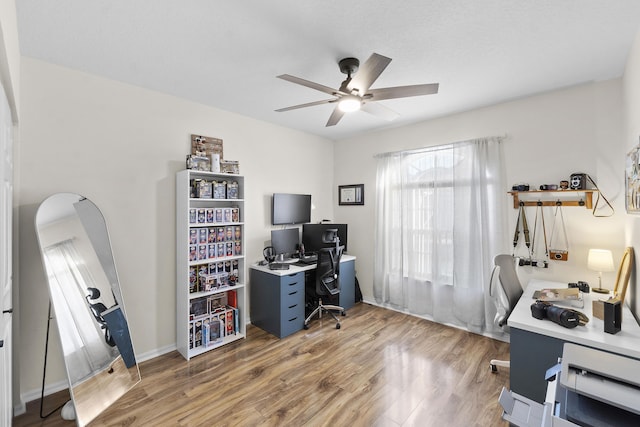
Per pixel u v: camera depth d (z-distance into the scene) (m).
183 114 2.92
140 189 2.63
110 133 2.47
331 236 3.74
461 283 3.27
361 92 1.99
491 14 1.66
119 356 2.21
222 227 3.06
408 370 2.46
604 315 1.68
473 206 3.15
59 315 1.92
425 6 1.59
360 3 1.57
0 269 1.26
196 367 2.52
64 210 2.12
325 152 4.57
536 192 2.81
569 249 2.67
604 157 2.48
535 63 2.21
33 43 1.94
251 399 2.09
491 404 2.03
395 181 3.91
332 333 3.21
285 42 1.95
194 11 1.64
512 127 2.96
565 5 1.58
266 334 3.20
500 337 3.02
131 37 1.89
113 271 2.33
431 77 2.44
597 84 2.52
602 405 0.94
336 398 2.10
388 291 3.99
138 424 1.85
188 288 2.70
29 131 2.09
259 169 3.64
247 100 2.99
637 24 1.74
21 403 1.99
